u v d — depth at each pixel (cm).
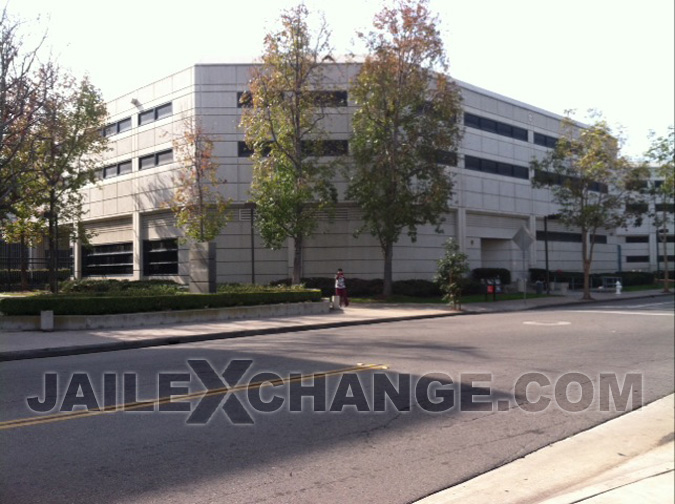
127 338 1482
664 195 3828
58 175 2809
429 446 616
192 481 508
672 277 5800
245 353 1220
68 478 511
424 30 2716
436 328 1741
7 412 731
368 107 2778
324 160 3155
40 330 1653
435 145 2784
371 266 3244
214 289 2141
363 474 535
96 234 3362
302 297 2280
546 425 699
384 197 2791
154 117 3509
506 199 3959
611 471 558
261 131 2711
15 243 3728
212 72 3231
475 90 3794
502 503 479
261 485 503
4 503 457
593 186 4009
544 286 3931
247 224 3241
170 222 3428
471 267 3728
